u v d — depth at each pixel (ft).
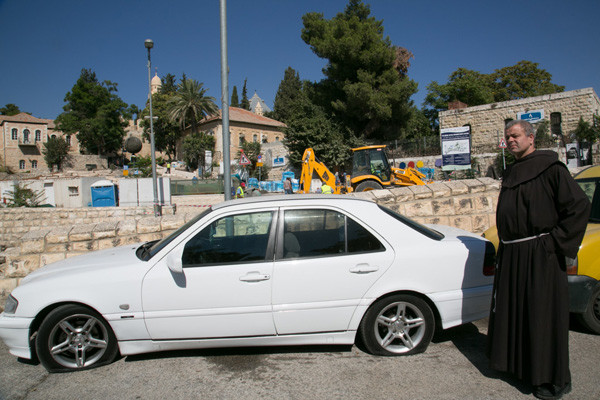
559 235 9.20
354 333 11.82
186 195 91.91
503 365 10.02
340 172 115.96
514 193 9.84
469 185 23.56
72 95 218.18
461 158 62.39
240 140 181.88
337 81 117.91
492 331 10.37
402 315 11.98
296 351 12.69
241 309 11.44
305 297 11.52
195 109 171.42
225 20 24.38
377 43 110.52
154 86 299.38
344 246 11.89
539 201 9.43
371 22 115.75
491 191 23.62
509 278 9.97
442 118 106.22
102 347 11.83
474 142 101.96
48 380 11.32
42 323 11.48
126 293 11.48
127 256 12.93
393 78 111.86
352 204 12.38
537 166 9.58
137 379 11.17
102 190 72.02
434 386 10.31
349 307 11.62
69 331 11.75
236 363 12.00
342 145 112.47
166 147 220.43
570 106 89.04
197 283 11.43
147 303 11.48
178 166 186.39
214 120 180.75
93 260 13.01
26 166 215.10
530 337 9.43
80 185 75.56
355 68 113.91
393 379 10.72
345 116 117.50
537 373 9.30
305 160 53.47
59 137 213.05
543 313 9.36
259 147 151.23
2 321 11.60
